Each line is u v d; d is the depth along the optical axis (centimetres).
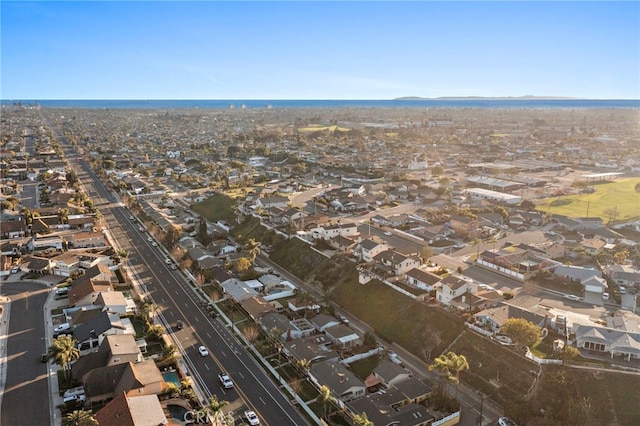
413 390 9612
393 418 8662
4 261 16162
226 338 11862
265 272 15988
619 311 11875
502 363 10031
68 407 9062
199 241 18988
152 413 8375
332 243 16900
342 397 9500
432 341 11281
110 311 12494
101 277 14338
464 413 9238
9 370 10244
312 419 8975
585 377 9156
